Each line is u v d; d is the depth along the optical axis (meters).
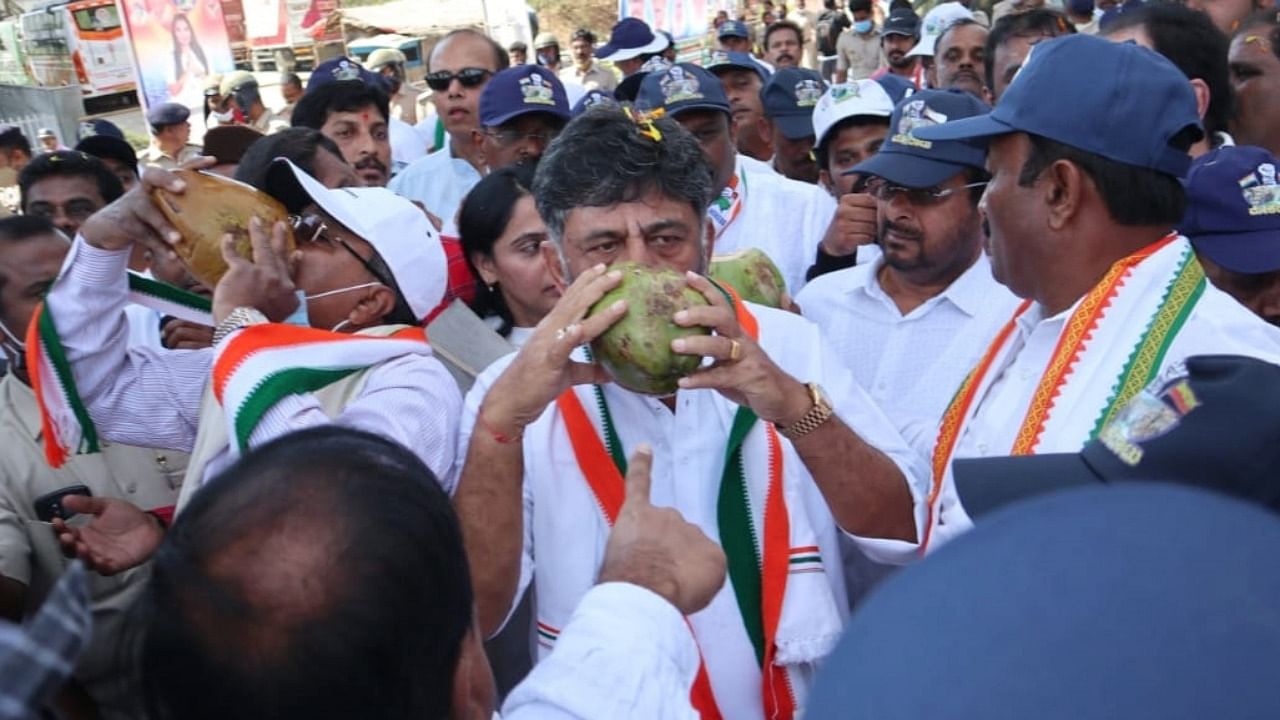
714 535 2.38
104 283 2.74
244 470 1.37
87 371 2.88
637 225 2.32
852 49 13.48
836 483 2.24
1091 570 0.74
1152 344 2.08
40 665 0.83
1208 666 0.69
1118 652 0.70
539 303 3.57
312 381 2.24
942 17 8.02
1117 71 2.10
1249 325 2.11
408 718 1.31
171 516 3.18
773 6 18.11
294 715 1.25
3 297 3.12
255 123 11.79
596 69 13.98
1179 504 0.79
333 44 23.47
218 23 14.52
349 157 5.36
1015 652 0.72
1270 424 1.40
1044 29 5.11
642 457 1.92
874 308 3.67
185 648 1.26
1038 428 2.14
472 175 6.20
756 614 2.34
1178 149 2.14
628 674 1.60
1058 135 2.12
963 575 0.77
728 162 4.81
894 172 3.35
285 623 1.24
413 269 2.60
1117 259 2.18
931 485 2.53
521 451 2.17
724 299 2.13
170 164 8.84
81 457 3.14
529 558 2.34
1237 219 2.79
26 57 22.22
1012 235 2.24
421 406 2.31
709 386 2.11
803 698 2.32
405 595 1.29
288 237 2.46
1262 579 0.73
